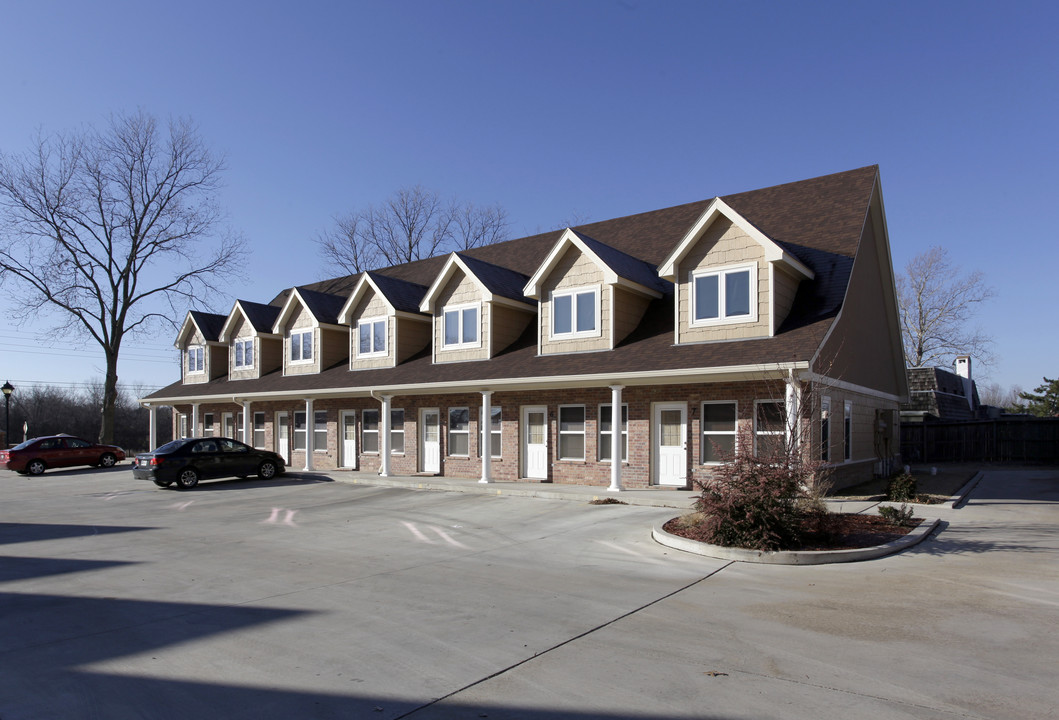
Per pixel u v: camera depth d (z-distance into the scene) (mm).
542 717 4922
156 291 38188
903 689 5359
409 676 5730
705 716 4918
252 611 7762
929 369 34000
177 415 35688
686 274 17203
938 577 8969
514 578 9250
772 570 9508
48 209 35312
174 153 37844
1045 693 5277
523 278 23516
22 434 60750
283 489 21031
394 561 10523
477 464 21500
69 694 5418
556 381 17859
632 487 18078
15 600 8406
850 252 17406
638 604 7840
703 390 17172
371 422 25109
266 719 4926
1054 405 47812
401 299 24328
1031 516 13711
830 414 16094
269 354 29875
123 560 10938
